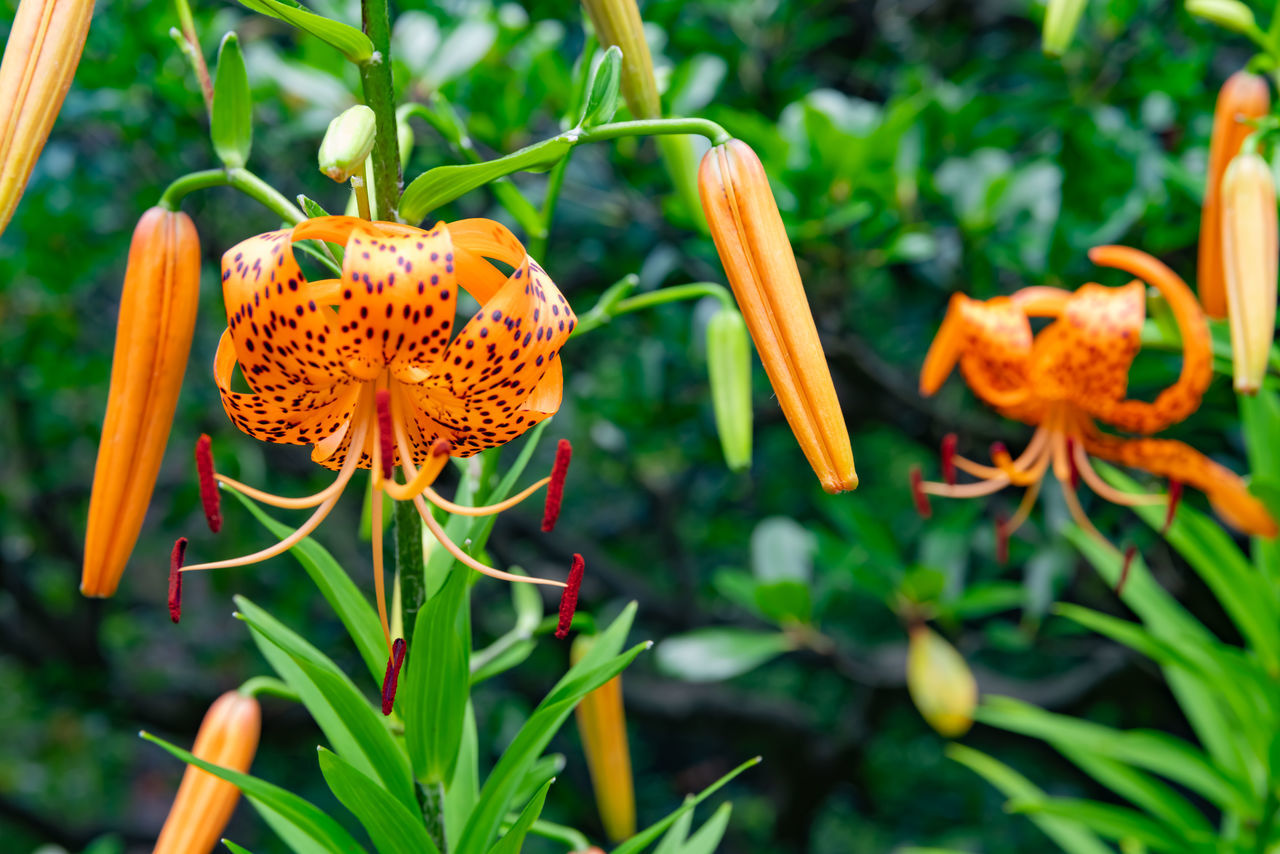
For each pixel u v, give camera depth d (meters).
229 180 0.53
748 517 1.55
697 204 0.66
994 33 1.25
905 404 1.11
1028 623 1.11
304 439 0.53
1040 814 0.75
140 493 0.53
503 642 0.61
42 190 1.10
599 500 1.73
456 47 0.83
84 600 1.63
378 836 0.54
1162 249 0.94
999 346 0.69
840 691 1.91
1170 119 1.01
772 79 1.04
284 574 1.59
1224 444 1.01
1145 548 1.05
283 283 0.50
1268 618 0.72
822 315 0.96
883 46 1.22
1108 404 0.68
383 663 0.55
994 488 0.71
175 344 0.53
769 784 1.97
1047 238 0.94
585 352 1.33
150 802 2.54
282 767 1.94
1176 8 0.99
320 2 0.85
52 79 0.52
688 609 1.53
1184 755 0.73
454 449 0.54
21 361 1.29
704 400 1.19
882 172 0.86
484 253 0.52
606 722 0.64
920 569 1.01
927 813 1.98
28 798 2.36
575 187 0.99
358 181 0.51
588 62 0.59
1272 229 0.62
